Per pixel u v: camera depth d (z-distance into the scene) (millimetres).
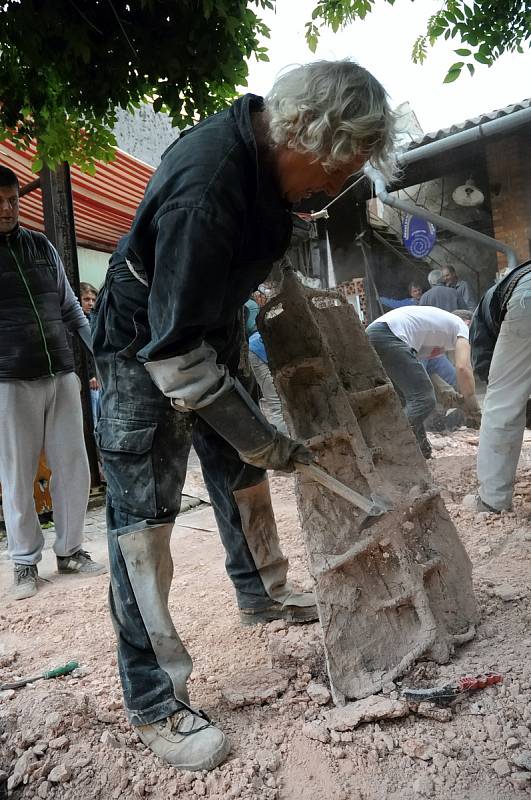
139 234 1632
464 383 5277
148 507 1863
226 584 3016
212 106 3369
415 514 2268
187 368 1600
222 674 2217
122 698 2100
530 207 8938
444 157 8109
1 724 2016
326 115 1469
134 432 1841
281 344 2188
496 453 3432
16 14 2748
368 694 1960
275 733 1885
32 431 3256
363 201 9336
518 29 3014
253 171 1608
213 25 3020
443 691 1892
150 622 1850
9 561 3762
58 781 1771
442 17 3035
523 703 1864
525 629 2256
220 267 1555
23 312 3203
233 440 1734
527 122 6914
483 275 9539
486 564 2869
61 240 4789
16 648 2594
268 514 2465
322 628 2010
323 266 9414
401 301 9219
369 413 2414
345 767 1729
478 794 1600
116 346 1878
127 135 8547
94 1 2883
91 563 3496
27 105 3338
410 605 2137
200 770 1761
